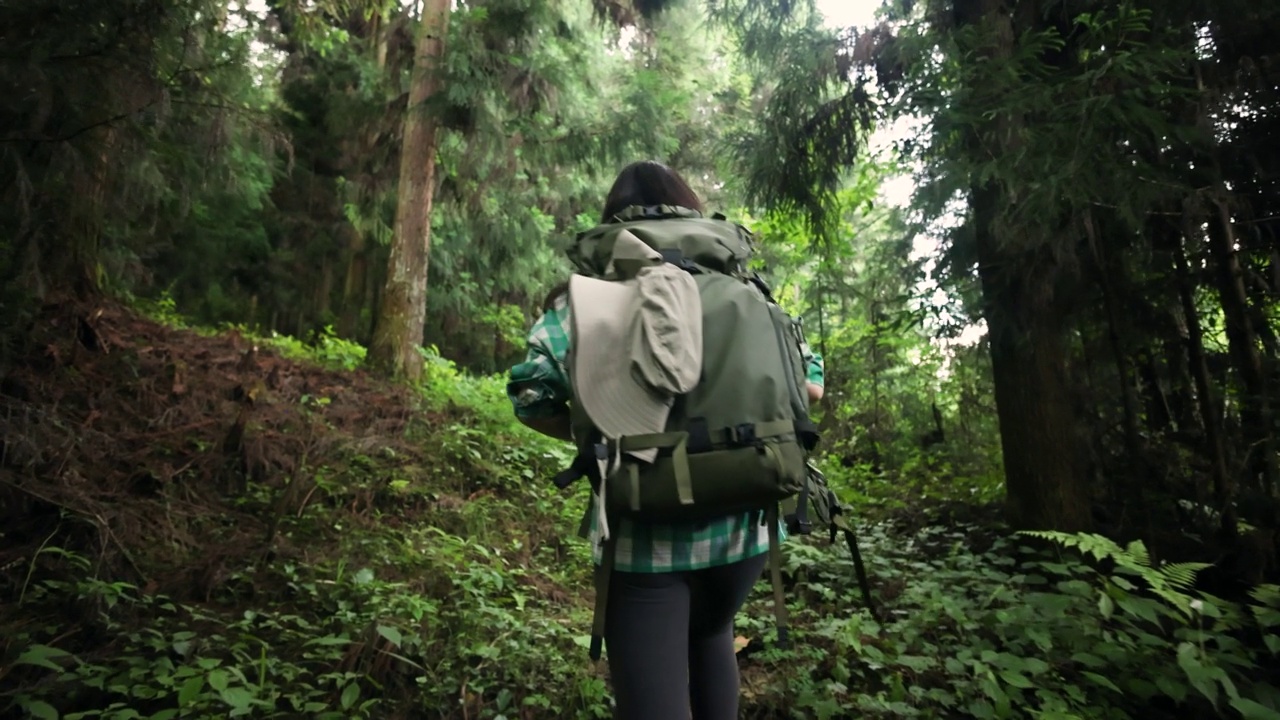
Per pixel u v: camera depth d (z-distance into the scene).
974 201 3.79
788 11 4.68
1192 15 3.08
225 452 4.00
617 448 1.28
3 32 2.76
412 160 7.73
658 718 1.37
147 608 2.69
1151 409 3.99
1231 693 2.13
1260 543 3.19
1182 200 3.06
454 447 4.96
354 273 12.38
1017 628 2.74
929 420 6.34
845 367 6.68
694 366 1.30
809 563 3.50
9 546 2.82
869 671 2.66
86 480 3.35
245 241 11.43
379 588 2.92
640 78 8.48
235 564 3.12
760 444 1.30
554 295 1.52
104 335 4.62
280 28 9.95
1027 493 3.78
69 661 2.28
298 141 11.88
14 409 3.40
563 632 2.77
